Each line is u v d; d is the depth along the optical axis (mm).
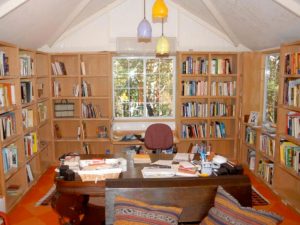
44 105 4840
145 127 5391
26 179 3941
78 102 5211
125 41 5031
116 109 5406
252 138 4762
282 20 3322
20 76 3809
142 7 5023
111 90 5102
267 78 4855
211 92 5133
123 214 2008
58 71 4945
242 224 1815
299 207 3385
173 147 4711
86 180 2508
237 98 5102
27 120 4164
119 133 5273
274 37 3982
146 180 2281
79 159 2932
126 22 5051
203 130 5195
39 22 3746
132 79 5367
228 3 3709
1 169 3275
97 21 5027
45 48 5020
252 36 4430
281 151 3752
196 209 2199
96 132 5336
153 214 1990
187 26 5137
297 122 3434
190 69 5016
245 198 2230
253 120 4793
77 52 4867
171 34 5129
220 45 5203
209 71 5004
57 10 3719
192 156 3199
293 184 3877
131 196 2184
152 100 5441
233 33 4809
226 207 1961
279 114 3738
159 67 5375
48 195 3895
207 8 4273
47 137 5043
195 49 5180
